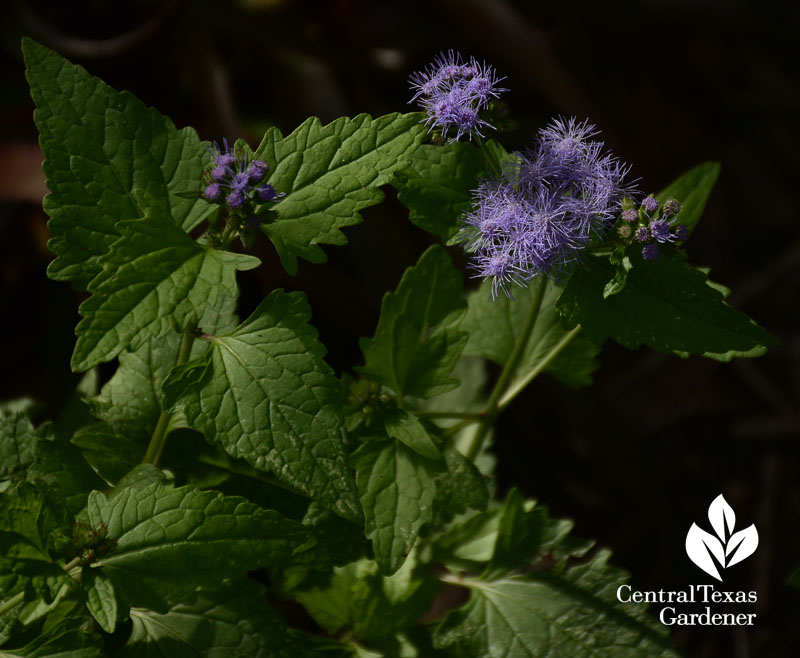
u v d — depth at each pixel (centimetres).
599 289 51
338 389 49
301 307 50
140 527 49
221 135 65
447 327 53
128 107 51
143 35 65
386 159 50
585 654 53
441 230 52
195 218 51
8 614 51
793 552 64
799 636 61
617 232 51
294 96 68
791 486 66
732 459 67
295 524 49
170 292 49
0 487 52
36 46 50
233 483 54
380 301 65
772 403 69
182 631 51
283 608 59
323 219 50
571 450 66
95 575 49
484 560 55
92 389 56
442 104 51
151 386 54
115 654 51
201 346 54
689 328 51
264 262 63
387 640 55
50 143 50
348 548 53
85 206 50
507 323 57
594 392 65
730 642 61
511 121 52
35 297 64
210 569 49
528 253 50
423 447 52
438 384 53
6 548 49
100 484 52
